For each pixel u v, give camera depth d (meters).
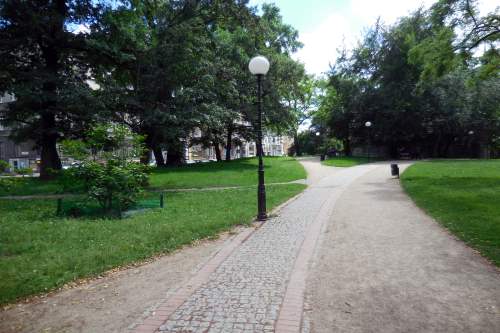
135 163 10.63
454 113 39.22
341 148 67.56
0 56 18.30
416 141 45.03
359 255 6.02
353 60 43.72
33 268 5.56
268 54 28.91
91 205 10.31
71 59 21.98
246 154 81.31
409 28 32.84
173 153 30.25
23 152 47.62
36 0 18.42
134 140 11.02
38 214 10.40
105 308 4.29
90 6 19.23
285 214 9.91
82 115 19.50
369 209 10.14
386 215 9.23
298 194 13.88
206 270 5.50
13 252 6.48
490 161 29.59
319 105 60.78
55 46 19.70
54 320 4.02
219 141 37.75
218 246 6.94
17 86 18.11
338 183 17.30
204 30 21.23
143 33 19.55
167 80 19.42
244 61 27.09
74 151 9.94
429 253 5.98
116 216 9.76
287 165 28.00
